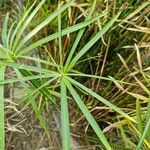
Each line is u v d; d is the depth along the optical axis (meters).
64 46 0.43
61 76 0.30
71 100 0.45
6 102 0.44
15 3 0.48
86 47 0.32
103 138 0.28
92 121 0.29
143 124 0.37
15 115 0.44
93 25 0.40
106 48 0.42
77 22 0.43
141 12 0.42
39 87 0.31
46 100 0.40
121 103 0.43
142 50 0.41
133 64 0.42
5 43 0.32
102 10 0.41
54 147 0.44
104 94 0.44
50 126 0.45
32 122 0.45
